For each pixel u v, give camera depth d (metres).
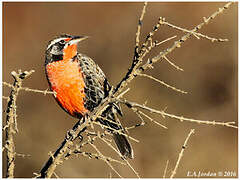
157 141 11.13
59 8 14.63
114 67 13.42
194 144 11.08
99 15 14.35
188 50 13.11
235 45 13.05
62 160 4.68
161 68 12.74
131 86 12.32
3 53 13.64
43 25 14.41
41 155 11.31
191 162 10.67
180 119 4.17
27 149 11.42
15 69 13.57
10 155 4.56
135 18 13.99
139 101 12.09
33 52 13.90
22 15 14.38
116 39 13.84
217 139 11.29
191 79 12.70
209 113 12.08
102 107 4.75
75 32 14.30
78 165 10.39
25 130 11.88
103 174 10.31
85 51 13.84
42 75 13.23
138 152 10.90
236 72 12.74
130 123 11.45
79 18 14.43
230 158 10.79
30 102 12.49
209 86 12.66
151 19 13.81
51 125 12.09
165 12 13.83
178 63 12.91
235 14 13.29
